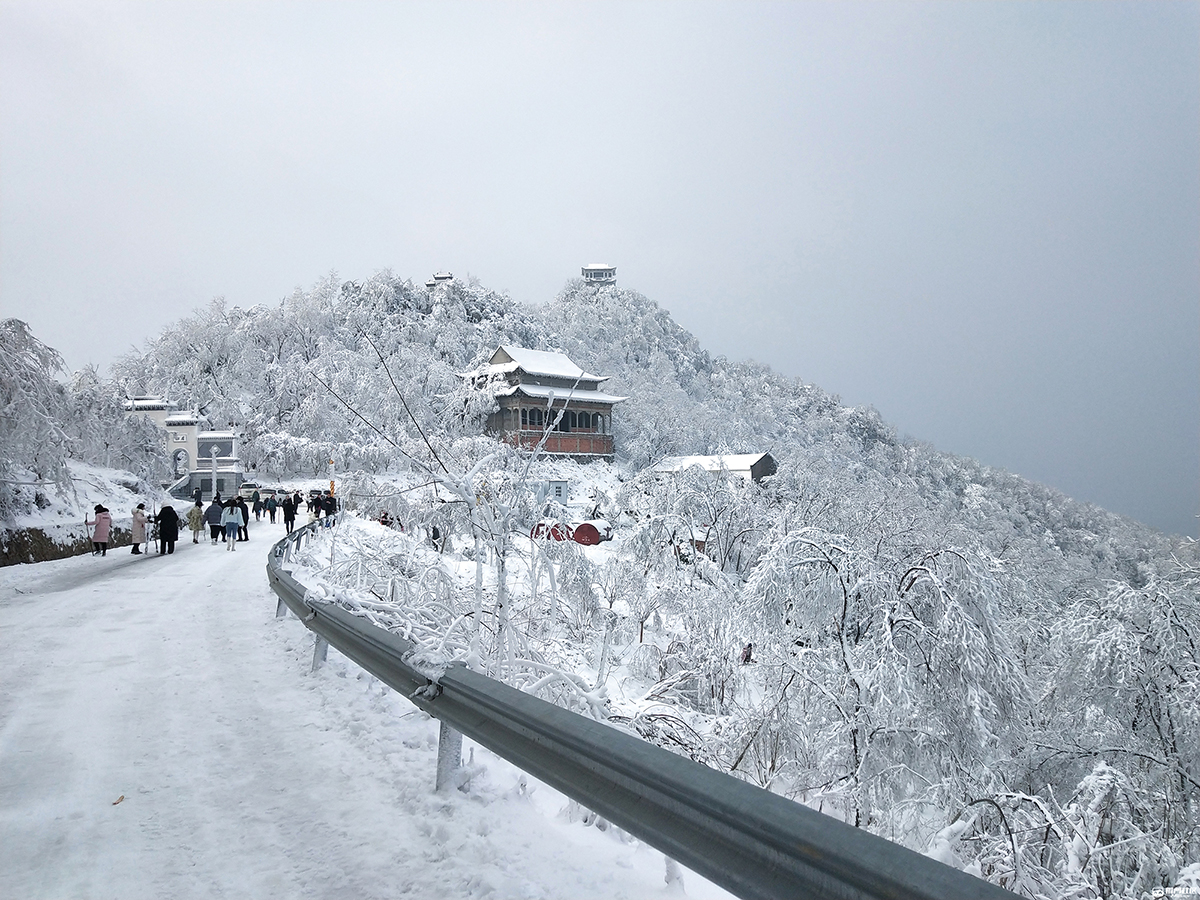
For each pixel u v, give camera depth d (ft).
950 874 5.82
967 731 28.02
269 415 341.41
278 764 15.51
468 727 12.68
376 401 263.70
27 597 43.98
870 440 595.88
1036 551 84.69
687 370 594.24
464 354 429.38
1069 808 20.98
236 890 10.37
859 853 6.43
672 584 46.88
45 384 69.92
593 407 294.05
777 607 31.68
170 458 246.68
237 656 26.73
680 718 23.82
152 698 21.16
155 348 408.87
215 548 87.92
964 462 520.01
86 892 10.40
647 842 8.84
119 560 70.54
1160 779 28.99
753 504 76.64
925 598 31.27
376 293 448.24
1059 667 33.78
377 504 34.27
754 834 7.50
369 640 17.58
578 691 19.25
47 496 86.33
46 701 21.04
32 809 13.43
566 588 37.83
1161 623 31.01
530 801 13.60
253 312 431.43
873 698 26.99
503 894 9.71
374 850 11.38
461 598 32.68
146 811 13.26
